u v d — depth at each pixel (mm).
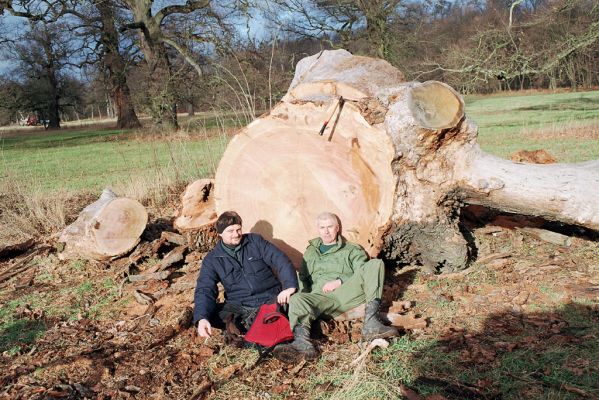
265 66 16234
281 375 3438
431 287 4566
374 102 4582
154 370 3639
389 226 4566
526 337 3555
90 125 48906
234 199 4852
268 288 4133
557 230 5621
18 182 10086
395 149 4480
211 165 10203
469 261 5000
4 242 7258
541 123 19812
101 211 5949
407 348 3557
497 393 2990
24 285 5668
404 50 22188
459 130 4426
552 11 17391
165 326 4320
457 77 17500
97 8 27250
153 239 6398
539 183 4480
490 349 3441
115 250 5906
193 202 5711
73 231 6082
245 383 3379
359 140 4637
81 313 4793
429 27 23359
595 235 5371
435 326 3871
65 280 5707
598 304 3938
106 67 31531
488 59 16172
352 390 3127
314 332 3941
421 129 4332
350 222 4629
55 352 4020
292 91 4949
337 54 5414
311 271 4234
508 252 5137
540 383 3039
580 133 15828
